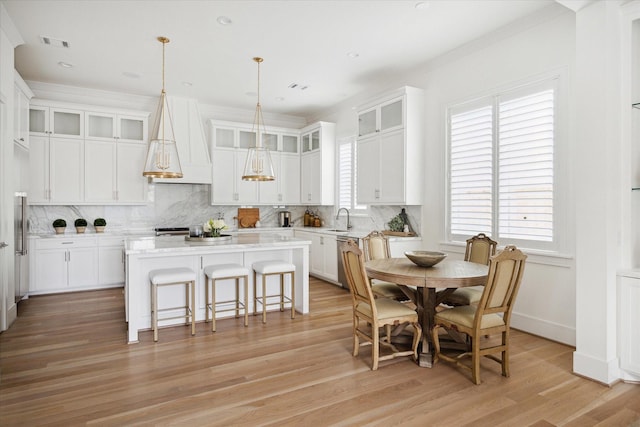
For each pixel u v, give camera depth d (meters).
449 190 4.63
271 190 7.14
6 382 2.69
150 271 3.89
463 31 3.98
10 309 4.02
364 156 5.52
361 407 2.37
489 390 2.59
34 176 5.39
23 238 4.43
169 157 3.85
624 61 2.71
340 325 4.04
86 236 5.64
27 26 3.85
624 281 2.70
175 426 2.17
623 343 2.70
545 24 3.59
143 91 5.98
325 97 6.36
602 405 2.40
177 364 3.01
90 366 2.97
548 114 3.57
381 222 5.82
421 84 5.00
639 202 2.82
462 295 3.42
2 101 3.66
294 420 2.23
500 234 4.01
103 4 3.43
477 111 4.25
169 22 3.77
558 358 3.12
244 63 4.84
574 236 3.38
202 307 4.18
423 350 3.08
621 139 2.72
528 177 3.75
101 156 5.81
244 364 3.02
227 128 6.73
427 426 2.17
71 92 5.79
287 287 4.72
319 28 3.90
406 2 3.42
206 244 3.97
